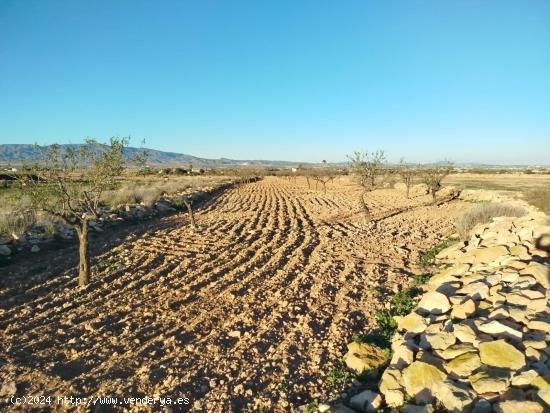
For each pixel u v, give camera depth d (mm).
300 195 42656
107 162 11016
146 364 7285
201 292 10805
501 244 11781
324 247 15945
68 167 10945
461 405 5324
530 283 8430
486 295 8523
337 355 7562
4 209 18688
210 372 7020
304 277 11969
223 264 13469
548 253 10242
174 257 14266
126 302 10109
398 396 5859
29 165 10680
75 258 13867
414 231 19609
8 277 11820
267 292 10766
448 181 59406
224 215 25438
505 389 5453
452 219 23391
